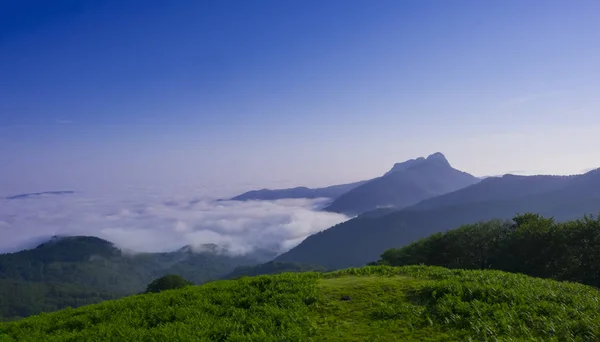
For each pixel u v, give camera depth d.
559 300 11.15
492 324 9.66
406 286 13.58
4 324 15.31
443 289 12.38
